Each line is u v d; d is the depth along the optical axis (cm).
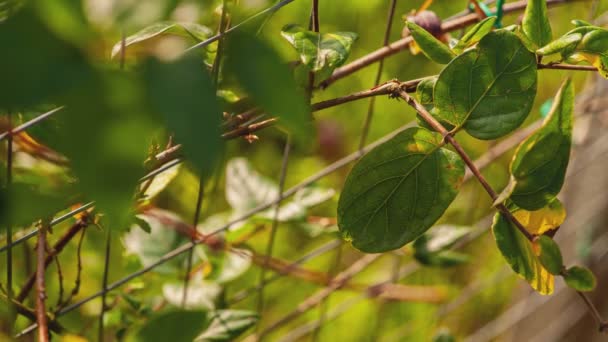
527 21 60
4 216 48
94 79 42
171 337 59
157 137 60
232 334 67
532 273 58
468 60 58
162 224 78
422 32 61
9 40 41
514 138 98
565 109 55
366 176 59
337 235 79
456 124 59
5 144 67
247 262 78
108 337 81
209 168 40
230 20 57
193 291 77
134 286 76
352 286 92
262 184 81
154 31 58
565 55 60
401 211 60
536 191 57
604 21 100
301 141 47
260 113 62
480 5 69
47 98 41
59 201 48
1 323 67
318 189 80
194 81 43
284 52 82
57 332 67
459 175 60
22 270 82
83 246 88
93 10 43
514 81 59
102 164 41
